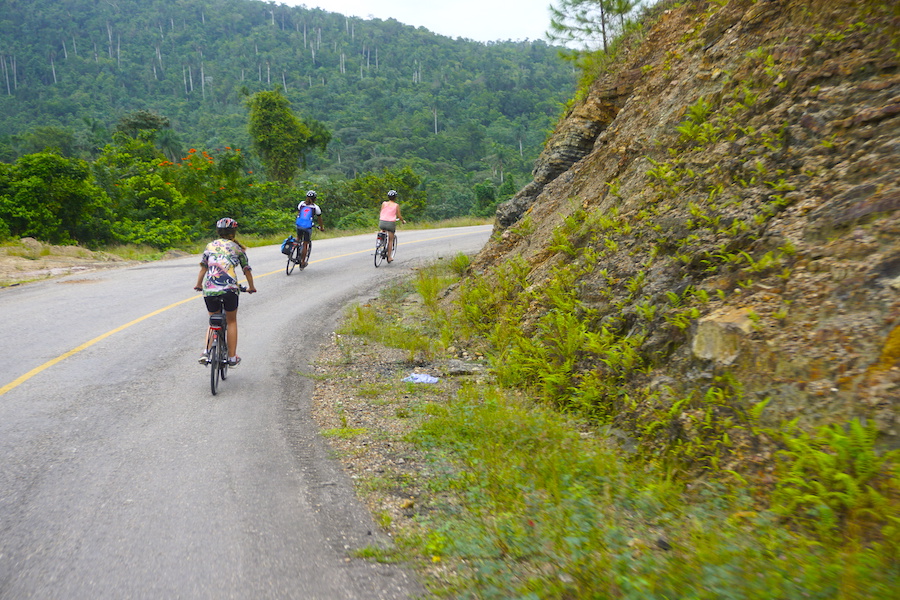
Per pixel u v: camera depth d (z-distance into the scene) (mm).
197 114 179875
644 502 4109
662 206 7238
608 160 10031
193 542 3756
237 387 7117
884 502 3336
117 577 3361
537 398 6668
